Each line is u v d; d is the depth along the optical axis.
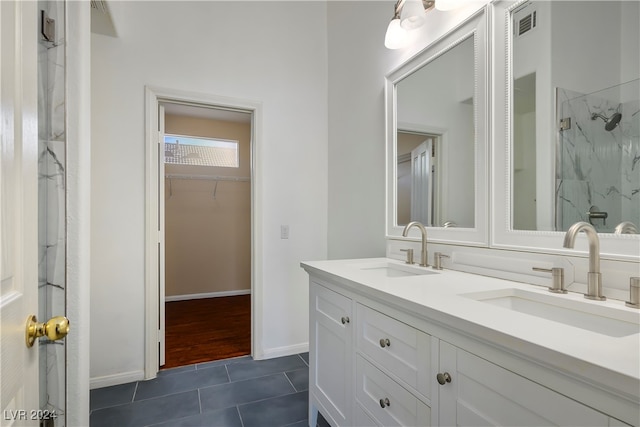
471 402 0.75
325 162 2.66
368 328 1.16
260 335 2.41
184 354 2.49
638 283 0.83
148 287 2.11
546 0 1.17
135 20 2.10
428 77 1.65
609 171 0.99
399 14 1.68
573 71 1.09
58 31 1.12
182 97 2.21
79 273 1.16
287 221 2.52
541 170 1.16
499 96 1.29
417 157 1.73
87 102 1.22
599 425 0.52
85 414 1.21
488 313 0.78
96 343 2.01
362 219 2.22
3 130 0.57
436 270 1.47
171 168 4.03
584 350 0.56
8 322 0.57
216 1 2.33
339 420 1.35
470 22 1.41
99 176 2.02
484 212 1.33
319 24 2.67
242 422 1.66
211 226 4.25
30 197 0.68
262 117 2.45
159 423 1.64
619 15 1.01
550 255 1.09
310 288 1.67
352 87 2.34
